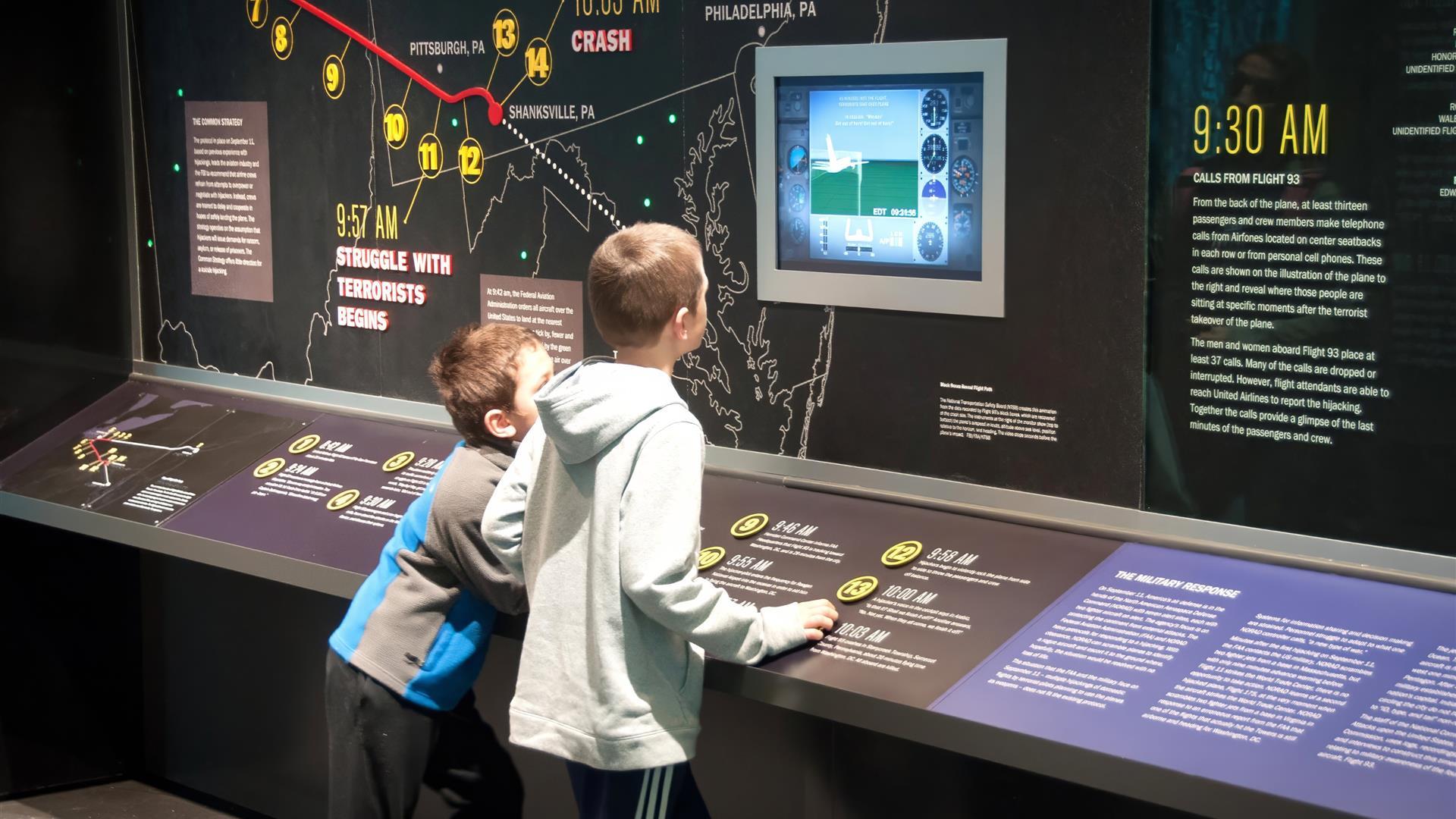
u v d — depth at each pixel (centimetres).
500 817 308
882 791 269
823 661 230
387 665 260
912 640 232
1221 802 186
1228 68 230
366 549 298
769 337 293
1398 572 225
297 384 380
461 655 263
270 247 378
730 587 259
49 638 390
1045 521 259
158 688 404
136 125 398
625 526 215
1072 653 220
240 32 371
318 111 360
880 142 270
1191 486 245
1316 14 220
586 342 324
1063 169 249
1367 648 208
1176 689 206
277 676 374
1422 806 175
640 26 300
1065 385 256
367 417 362
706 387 304
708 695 294
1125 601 231
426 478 325
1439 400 219
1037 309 256
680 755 220
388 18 342
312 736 369
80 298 396
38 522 364
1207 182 235
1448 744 185
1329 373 228
